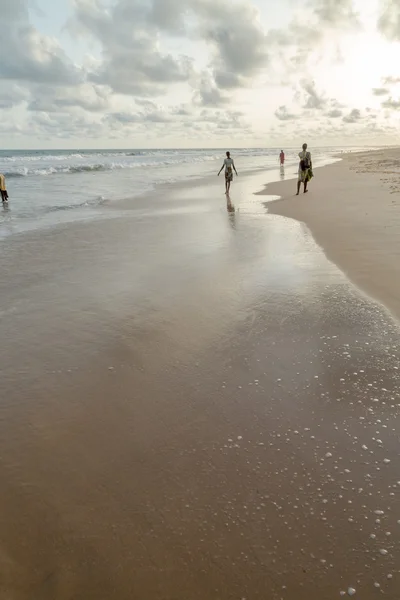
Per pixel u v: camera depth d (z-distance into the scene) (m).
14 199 16.50
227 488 2.48
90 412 3.26
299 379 3.57
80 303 5.52
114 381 3.67
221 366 3.84
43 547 2.15
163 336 4.47
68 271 6.96
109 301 5.55
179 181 24.61
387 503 2.34
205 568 2.02
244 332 4.47
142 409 3.27
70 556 2.10
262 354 4.01
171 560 2.06
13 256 7.98
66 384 3.65
